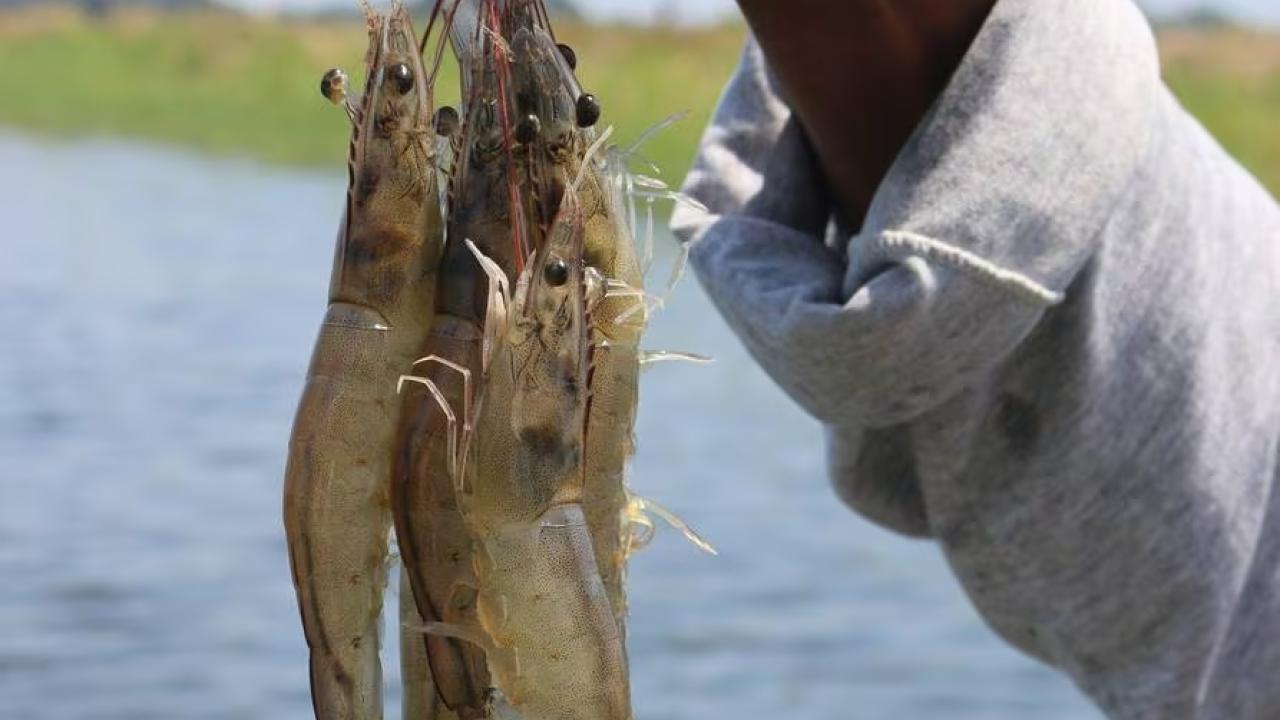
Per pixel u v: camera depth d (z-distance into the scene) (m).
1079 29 0.81
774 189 0.87
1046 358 0.86
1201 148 0.89
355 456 0.64
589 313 0.65
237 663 2.44
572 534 0.64
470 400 0.64
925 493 0.90
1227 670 0.90
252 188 8.41
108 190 8.13
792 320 0.81
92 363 4.50
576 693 0.63
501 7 0.66
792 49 0.81
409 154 0.65
